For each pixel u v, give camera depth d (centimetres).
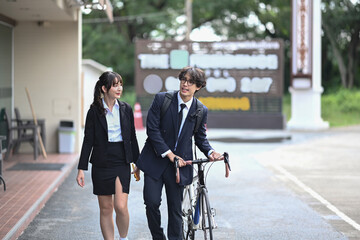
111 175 1134
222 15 8981
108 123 1131
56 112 2969
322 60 9175
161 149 1104
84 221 1513
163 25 8794
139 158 1141
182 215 1200
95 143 1136
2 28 2745
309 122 4994
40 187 1930
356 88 8712
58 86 2964
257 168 2577
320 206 1728
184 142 1134
